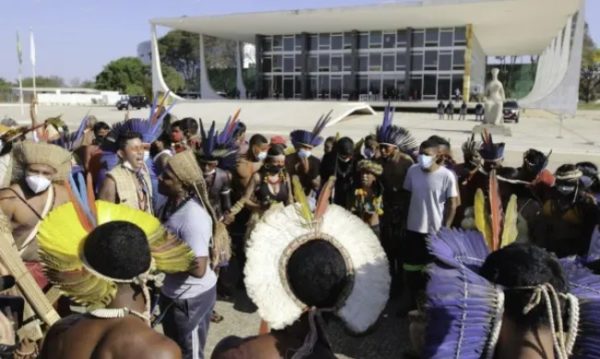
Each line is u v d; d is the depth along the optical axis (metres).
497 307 1.65
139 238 2.07
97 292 2.01
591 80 99.69
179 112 44.56
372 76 54.78
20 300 3.35
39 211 3.83
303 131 7.07
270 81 59.59
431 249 1.85
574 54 50.69
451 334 1.65
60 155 3.90
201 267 3.28
